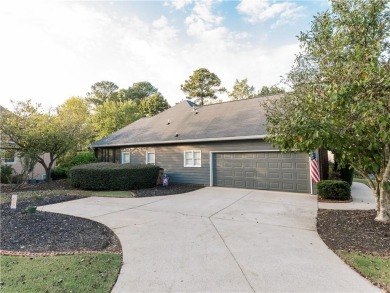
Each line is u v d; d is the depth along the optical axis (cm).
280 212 671
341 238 455
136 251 405
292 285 295
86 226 550
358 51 402
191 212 679
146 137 1514
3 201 823
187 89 4141
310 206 744
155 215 646
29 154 1216
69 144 1421
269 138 588
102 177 1092
